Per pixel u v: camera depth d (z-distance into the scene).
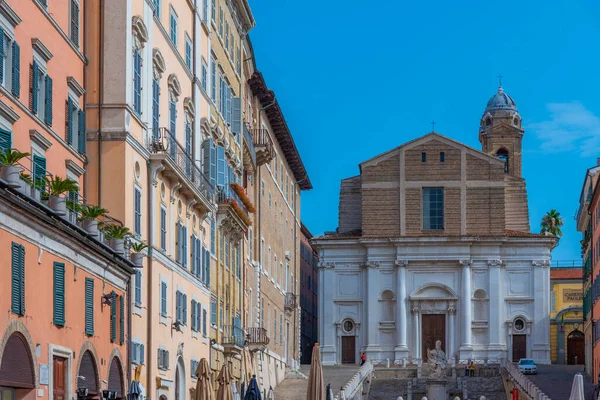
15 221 29.56
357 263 118.56
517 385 87.94
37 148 36.75
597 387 74.75
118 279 41.47
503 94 146.62
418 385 101.06
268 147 87.38
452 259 116.19
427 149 119.06
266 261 93.25
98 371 38.28
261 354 86.06
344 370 108.81
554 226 159.75
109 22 44.12
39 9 37.12
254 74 86.06
